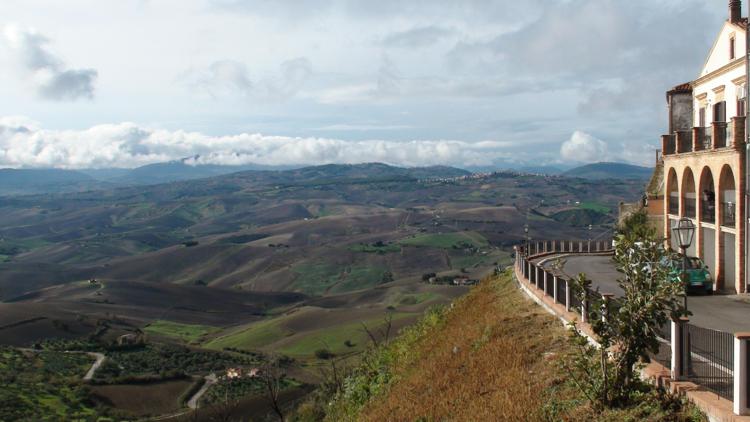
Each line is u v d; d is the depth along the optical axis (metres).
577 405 11.95
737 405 9.04
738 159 24.98
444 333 25.22
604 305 11.22
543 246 46.12
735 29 27.94
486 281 34.38
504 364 16.39
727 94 28.86
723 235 26.72
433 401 16.48
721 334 10.04
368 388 24.58
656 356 12.14
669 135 33.25
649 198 38.88
